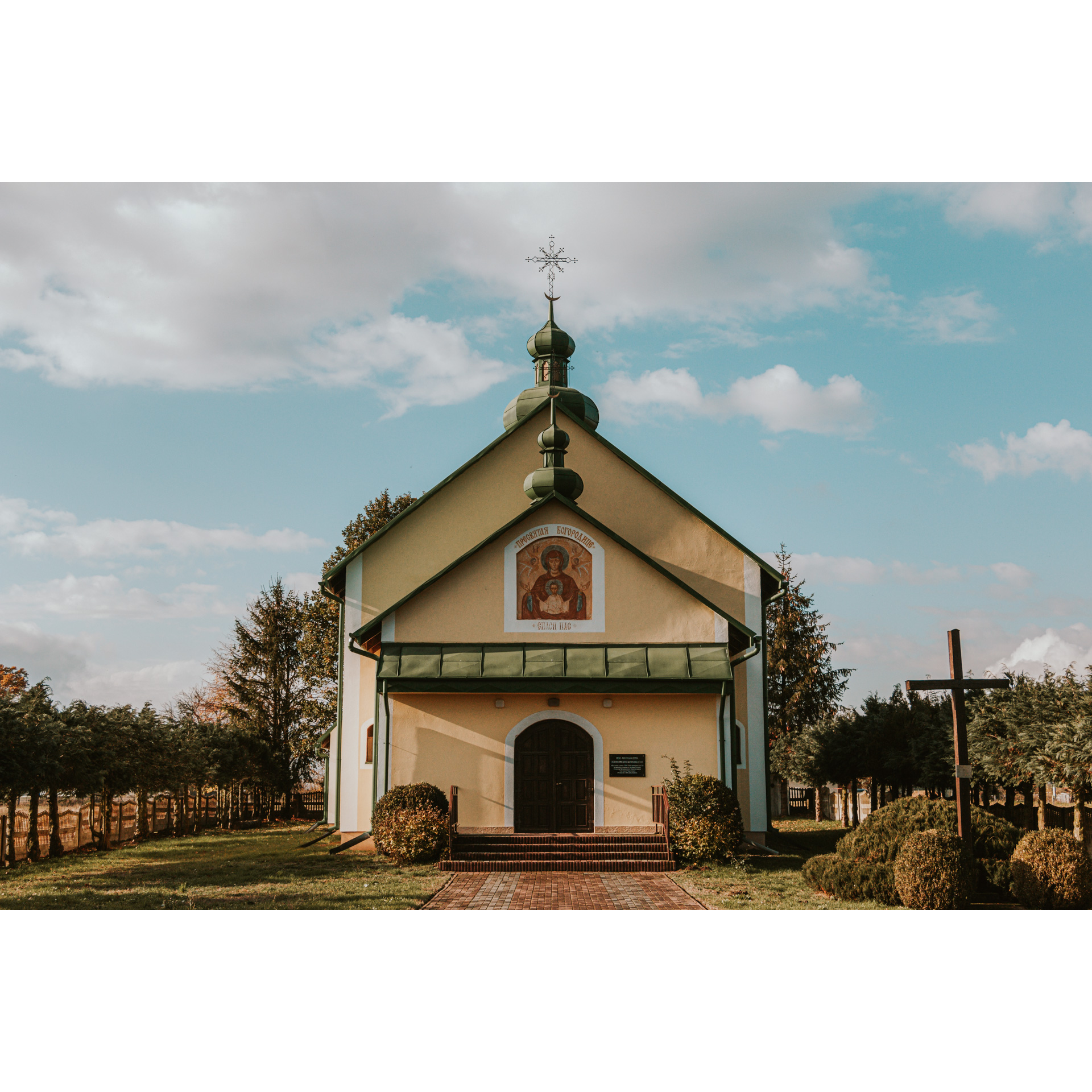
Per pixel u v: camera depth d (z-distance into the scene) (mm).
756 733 25234
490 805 21047
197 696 58812
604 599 22172
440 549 26234
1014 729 20625
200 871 20266
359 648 25812
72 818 30797
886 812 16938
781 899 15875
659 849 20016
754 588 25844
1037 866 14492
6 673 48188
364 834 24078
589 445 26688
